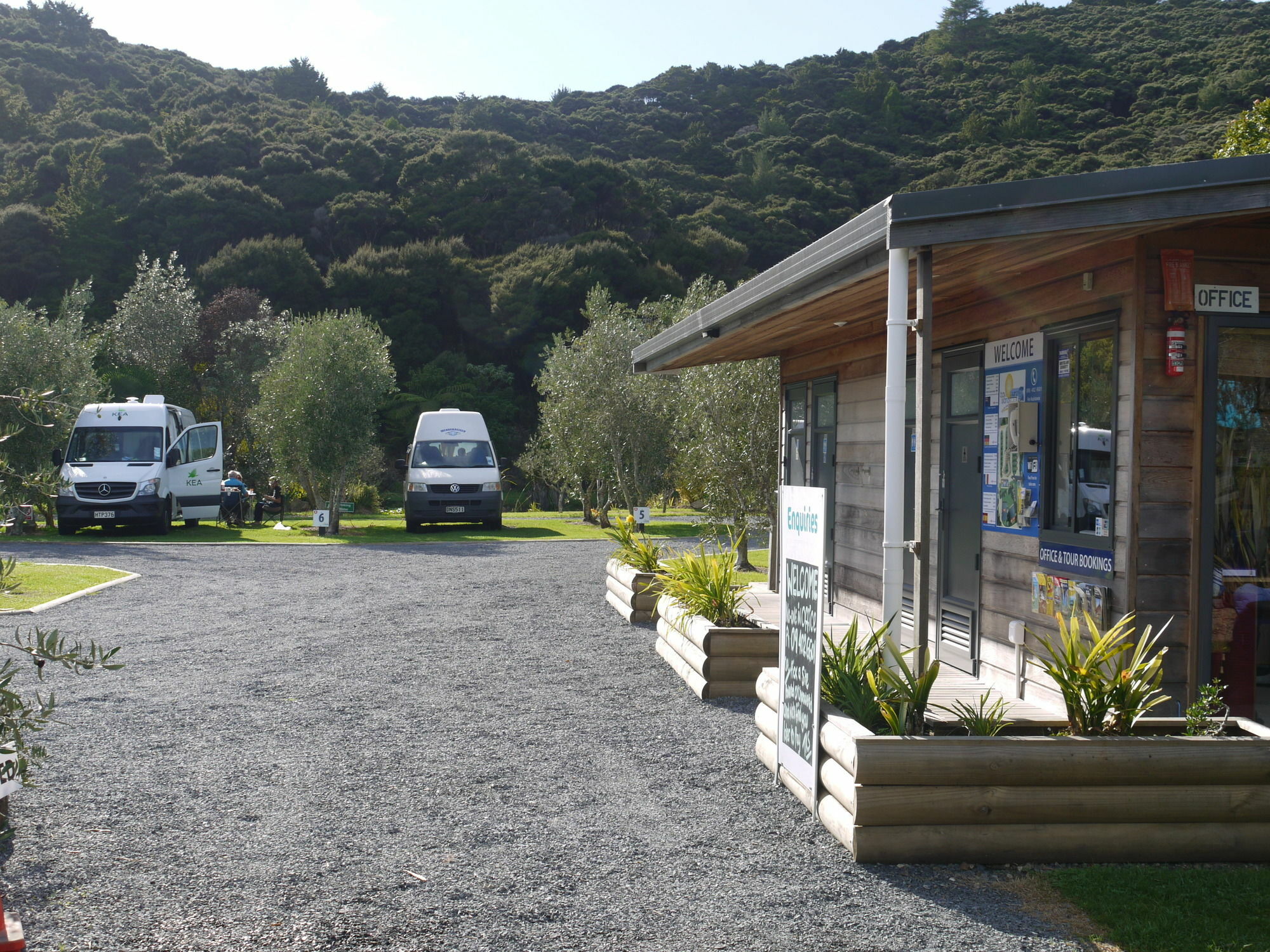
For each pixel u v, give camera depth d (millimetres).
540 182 78438
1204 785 4238
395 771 5426
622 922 3609
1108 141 76188
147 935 3461
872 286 6422
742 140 103750
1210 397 5426
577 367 25719
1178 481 5449
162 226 69438
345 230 75000
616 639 9602
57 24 117625
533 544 21203
